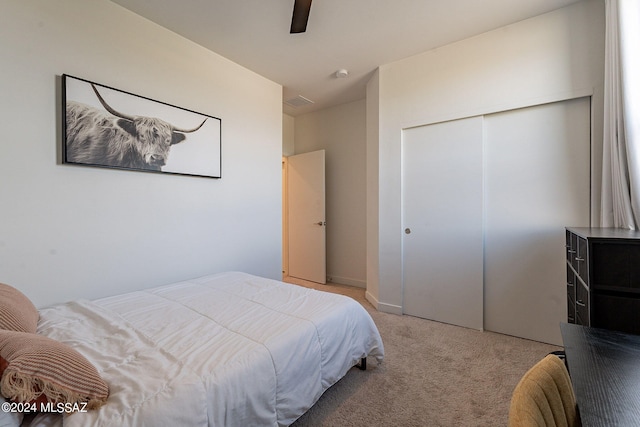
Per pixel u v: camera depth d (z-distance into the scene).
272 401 1.19
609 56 1.90
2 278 1.58
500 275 2.49
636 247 1.32
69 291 1.82
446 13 2.19
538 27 2.24
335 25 2.31
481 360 2.04
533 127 2.33
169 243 2.34
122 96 2.03
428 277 2.83
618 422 0.56
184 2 2.03
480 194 2.55
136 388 0.93
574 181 2.19
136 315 1.55
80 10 1.85
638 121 1.68
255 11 2.13
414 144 2.89
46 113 1.72
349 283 4.14
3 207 1.59
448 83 2.64
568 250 1.98
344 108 4.12
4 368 0.78
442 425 1.44
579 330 0.97
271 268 3.26
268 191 3.23
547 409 0.58
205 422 0.95
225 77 2.78
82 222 1.87
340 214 4.23
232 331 1.37
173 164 2.34
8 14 1.60
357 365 1.95
